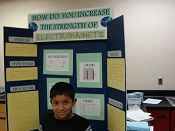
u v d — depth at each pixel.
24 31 1.97
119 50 1.68
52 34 1.99
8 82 1.89
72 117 1.78
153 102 3.73
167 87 4.16
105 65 1.92
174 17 4.08
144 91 4.19
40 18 2.00
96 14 1.89
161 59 4.14
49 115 1.85
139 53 4.17
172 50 4.11
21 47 1.95
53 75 2.04
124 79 1.62
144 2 4.12
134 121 2.18
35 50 2.04
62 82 1.89
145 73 4.18
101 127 1.97
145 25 4.14
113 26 1.77
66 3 4.31
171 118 3.54
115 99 1.78
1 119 3.77
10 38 1.89
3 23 4.47
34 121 2.04
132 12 4.15
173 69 4.12
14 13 4.44
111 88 1.85
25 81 1.98
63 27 1.97
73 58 2.00
